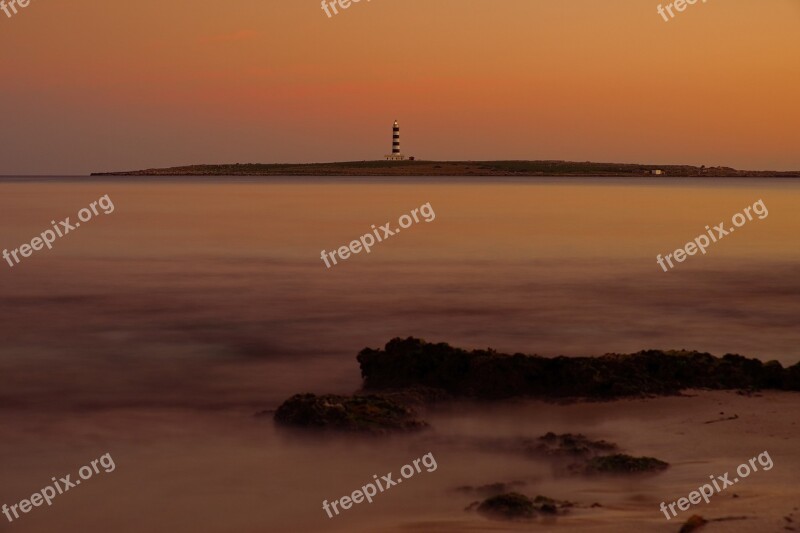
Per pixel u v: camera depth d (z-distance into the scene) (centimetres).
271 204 16125
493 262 6272
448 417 2162
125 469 1838
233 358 3027
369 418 2056
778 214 12625
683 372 2403
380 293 4672
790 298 4416
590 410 2189
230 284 5088
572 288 4844
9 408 2367
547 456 1820
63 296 4594
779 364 2453
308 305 4253
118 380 2702
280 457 1881
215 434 2078
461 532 1373
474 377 2350
